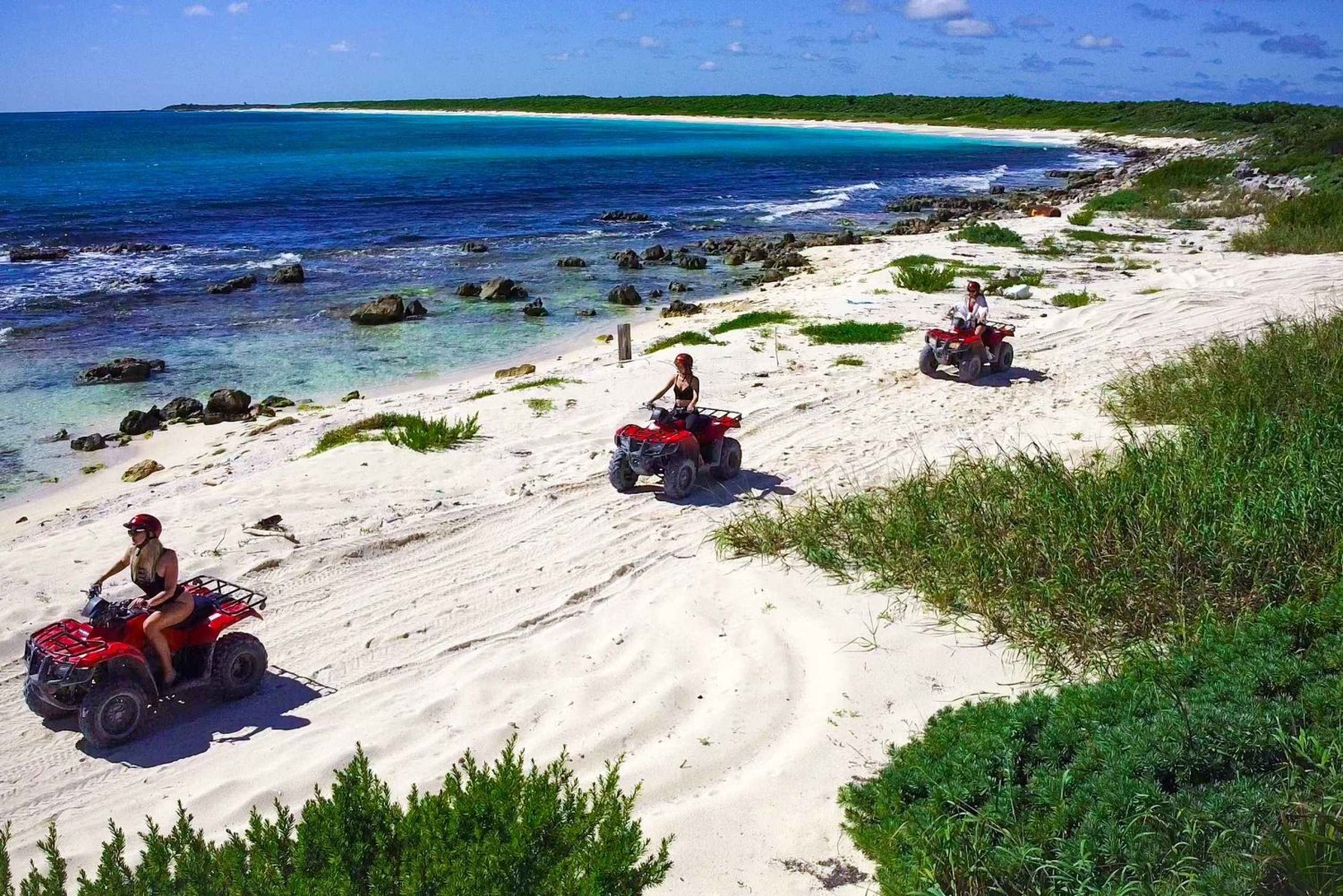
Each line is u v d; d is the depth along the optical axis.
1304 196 35.72
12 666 7.59
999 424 13.06
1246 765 4.77
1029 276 24.91
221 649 6.98
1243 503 7.84
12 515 12.52
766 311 22.33
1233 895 3.90
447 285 29.53
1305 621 5.94
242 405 17.09
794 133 143.62
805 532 9.15
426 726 6.54
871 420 13.63
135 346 21.94
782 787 5.56
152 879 3.97
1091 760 5.03
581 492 11.17
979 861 4.54
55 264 32.03
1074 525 8.05
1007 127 146.12
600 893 3.74
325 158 87.75
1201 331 17.89
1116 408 13.09
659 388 15.55
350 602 8.55
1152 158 82.06
